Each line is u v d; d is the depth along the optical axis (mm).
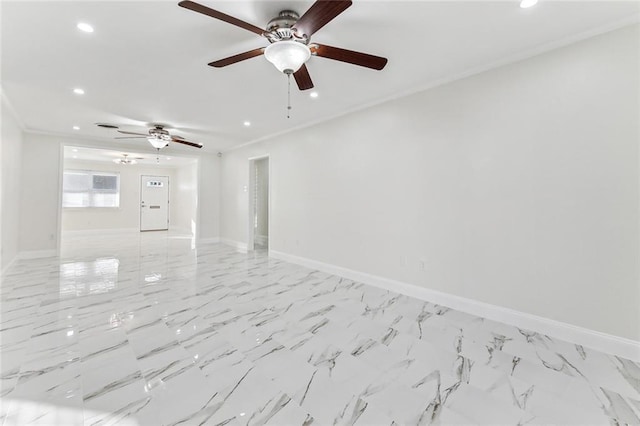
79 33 2225
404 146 3469
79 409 1565
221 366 1979
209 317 2789
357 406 1607
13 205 4617
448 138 3064
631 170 2086
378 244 3768
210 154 7594
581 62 2271
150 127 5016
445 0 1876
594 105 2221
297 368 1964
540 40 2352
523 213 2568
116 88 3305
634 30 2059
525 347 2240
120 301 3195
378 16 2037
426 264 3264
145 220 10023
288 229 5297
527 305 2549
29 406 1584
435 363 2025
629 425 1474
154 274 4375
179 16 2027
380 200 3740
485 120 2793
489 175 2771
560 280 2381
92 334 2420
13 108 4020
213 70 2863
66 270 4559
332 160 4418
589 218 2252
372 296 3414
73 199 8727
